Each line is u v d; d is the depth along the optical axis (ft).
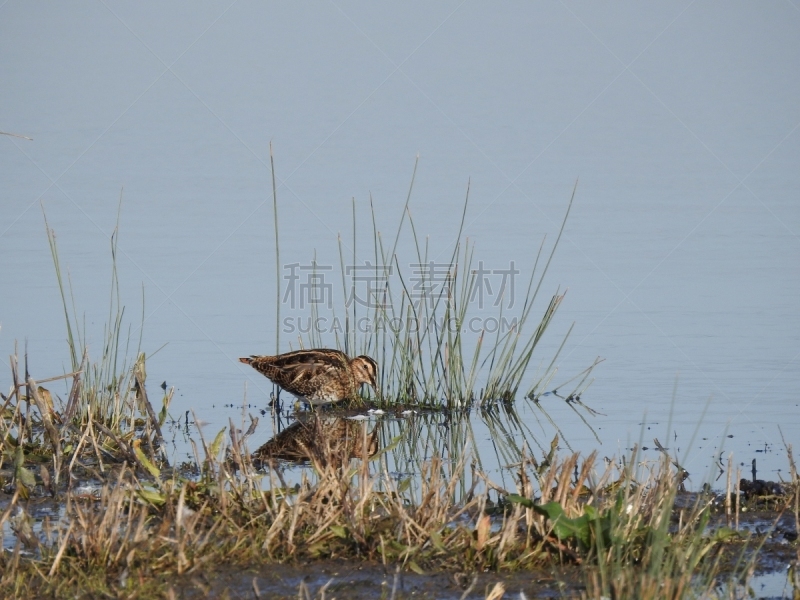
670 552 24.00
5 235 70.49
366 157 95.76
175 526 26.09
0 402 40.14
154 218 75.25
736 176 90.07
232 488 28.91
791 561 25.98
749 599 23.89
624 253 66.33
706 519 26.14
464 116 116.06
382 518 27.09
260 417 43.47
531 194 82.33
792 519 29.32
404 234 68.64
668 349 50.44
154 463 34.58
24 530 26.50
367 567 25.13
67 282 60.23
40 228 72.43
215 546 25.50
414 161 93.81
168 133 109.81
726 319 54.60
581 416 42.73
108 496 27.71
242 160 96.22
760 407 42.42
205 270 62.90
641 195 82.94
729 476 29.99
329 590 23.91
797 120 117.29
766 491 31.58
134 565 24.52
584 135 108.58
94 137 107.45
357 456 38.24
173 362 49.57
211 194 82.69
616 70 141.79
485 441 40.27
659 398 44.11
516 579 24.62
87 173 91.40
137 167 94.02
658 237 70.28
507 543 25.52
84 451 35.78
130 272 62.39
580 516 26.27
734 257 65.92
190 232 71.10
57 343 50.75
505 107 120.98
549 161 96.02
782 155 99.14
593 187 85.61
